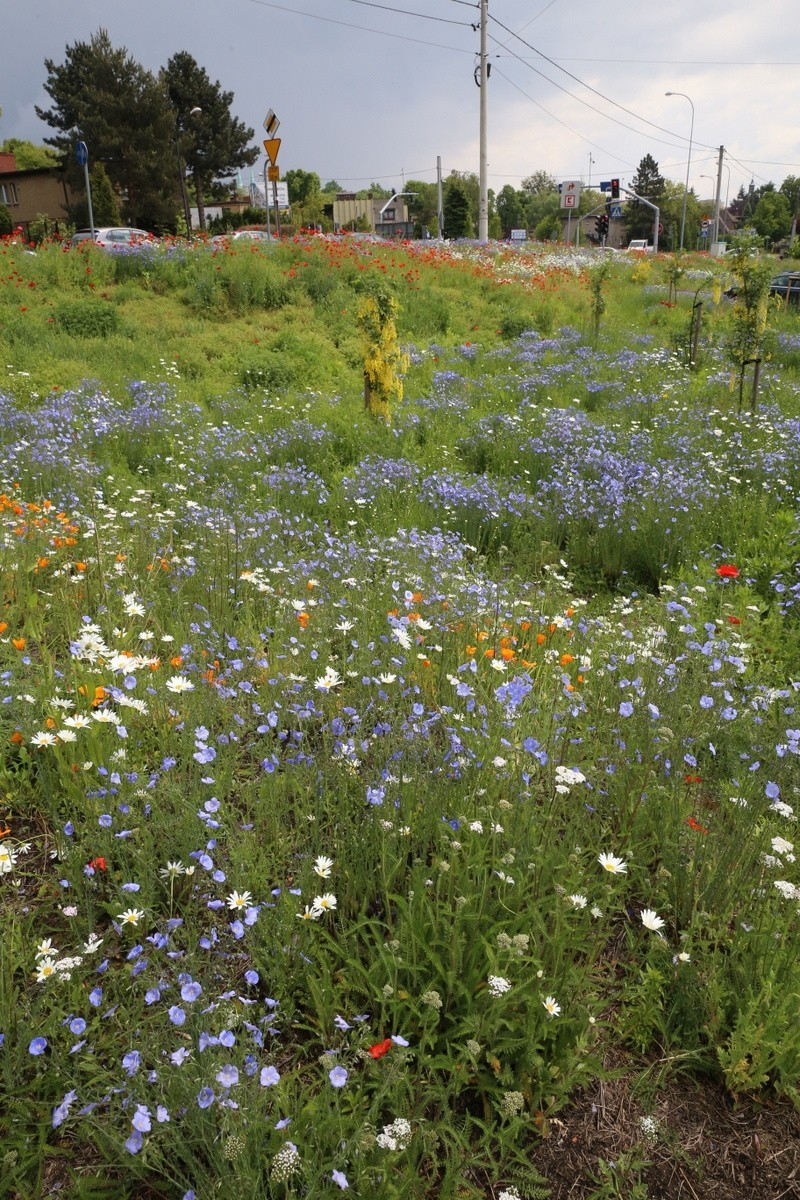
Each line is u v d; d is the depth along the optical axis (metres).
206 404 11.76
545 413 10.62
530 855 2.59
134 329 14.99
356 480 7.97
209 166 59.47
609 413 11.62
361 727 3.18
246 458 8.60
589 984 2.29
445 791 2.85
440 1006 2.10
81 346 13.65
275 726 3.32
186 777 3.07
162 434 9.48
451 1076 2.07
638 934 2.64
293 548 5.77
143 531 5.45
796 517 6.80
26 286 16.14
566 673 3.71
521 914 2.32
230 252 18.23
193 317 16.23
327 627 4.31
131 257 18.08
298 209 68.31
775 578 5.68
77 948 2.34
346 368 14.43
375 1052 1.84
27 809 2.97
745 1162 2.07
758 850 2.72
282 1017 2.22
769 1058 2.19
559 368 14.23
